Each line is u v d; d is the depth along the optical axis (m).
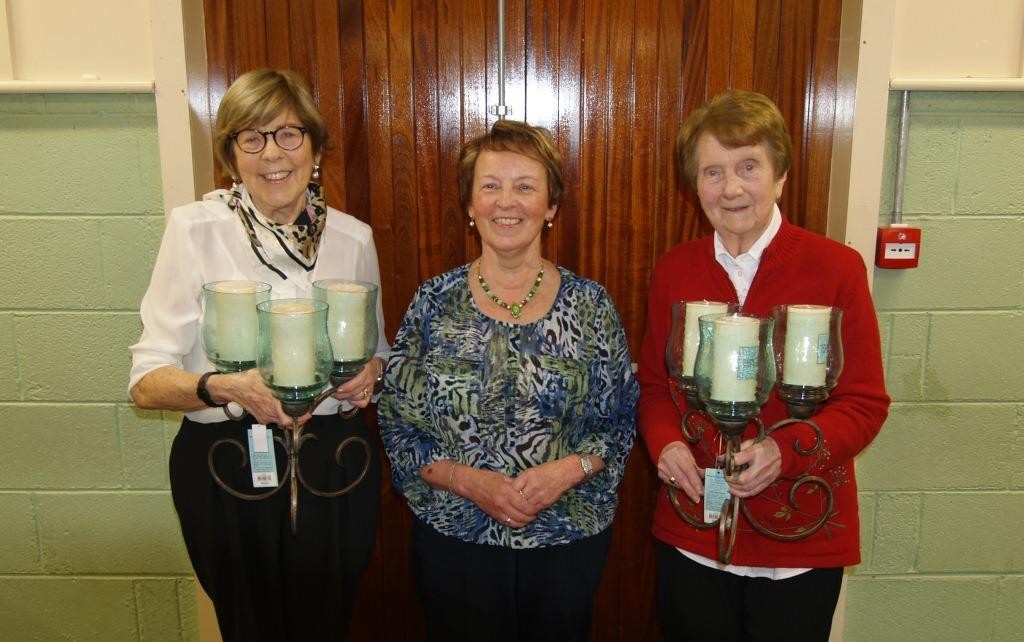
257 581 1.46
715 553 1.40
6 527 1.96
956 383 1.90
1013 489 1.94
